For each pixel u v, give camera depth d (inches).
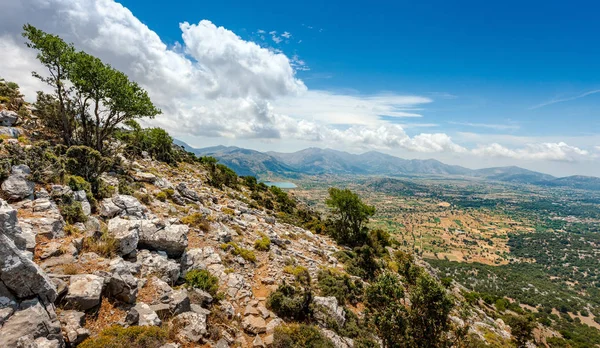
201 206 1063.0
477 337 1015.6
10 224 314.7
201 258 657.0
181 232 601.6
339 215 1828.2
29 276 276.4
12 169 501.4
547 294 5295.3
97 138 1115.9
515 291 5270.7
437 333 490.3
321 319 617.3
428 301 494.0
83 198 574.9
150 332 329.4
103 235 469.1
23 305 266.2
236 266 724.0
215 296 515.5
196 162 2650.1
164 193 968.3
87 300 324.8
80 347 280.4
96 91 1061.8
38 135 1005.8
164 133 2090.3
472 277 6053.2
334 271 970.7
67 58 996.6
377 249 1689.2
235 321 492.4
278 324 525.7
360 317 754.2
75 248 403.9
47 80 1013.8
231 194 1700.3
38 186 534.6
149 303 401.1
